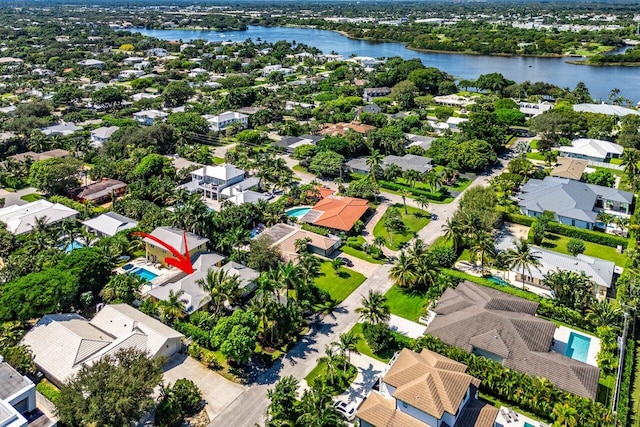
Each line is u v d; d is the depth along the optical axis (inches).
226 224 4781.0
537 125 7416.3
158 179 5846.5
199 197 5472.4
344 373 3073.3
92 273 3828.7
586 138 7372.1
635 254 4195.4
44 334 3198.8
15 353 3041.3
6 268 3937.0
